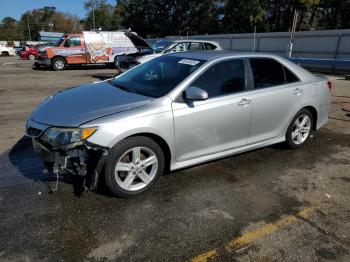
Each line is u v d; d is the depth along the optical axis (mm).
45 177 3949
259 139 4551
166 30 61656
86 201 3441
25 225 3020
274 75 4660
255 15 42969
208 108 3859
